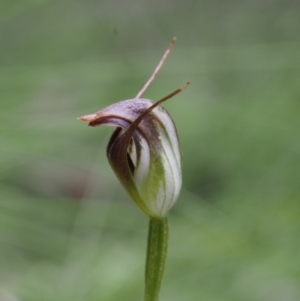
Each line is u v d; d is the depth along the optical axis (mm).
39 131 305
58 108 343
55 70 314
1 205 291
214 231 302
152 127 190
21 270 304
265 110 352
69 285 297
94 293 295
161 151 191
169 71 360
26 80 306
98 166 341
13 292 292
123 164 191
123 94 348
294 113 349
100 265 302
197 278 302
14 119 300
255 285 299
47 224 298
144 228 321
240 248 298
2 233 287
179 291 299
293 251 301
